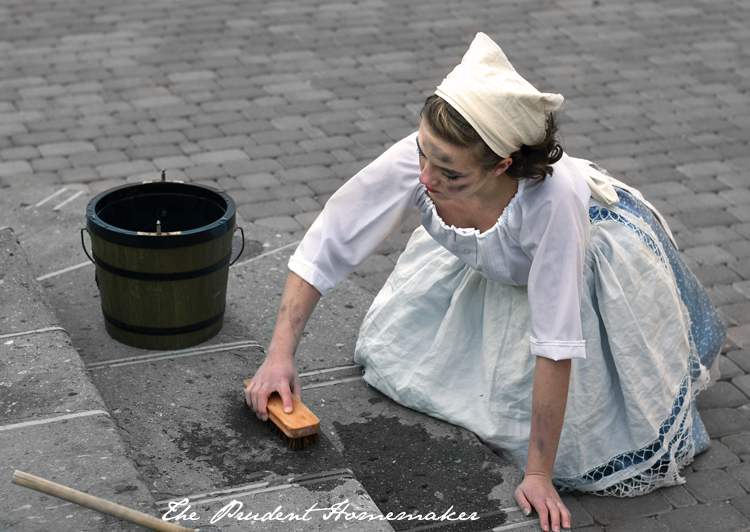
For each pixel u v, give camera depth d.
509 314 2.89
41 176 4.98
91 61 6.61
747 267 4.45
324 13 7.86
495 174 2.40
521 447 2.92
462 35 7.47
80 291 3.58
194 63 6.67
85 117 5.75
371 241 2.88
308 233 2.93
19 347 2.76
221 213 3.14
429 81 6.55
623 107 6.24
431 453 2.87
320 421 2.99
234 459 2.62
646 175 5.32
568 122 5.97
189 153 5.37
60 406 2.52
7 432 2.40
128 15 7.58
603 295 2.78
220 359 3.12
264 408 2.73
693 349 3.15
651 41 7.48
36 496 2.18
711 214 4.93
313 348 3.46
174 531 2.12
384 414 3.05
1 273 3.11
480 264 2.79
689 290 3.19
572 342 2.52
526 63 6.92
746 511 2.98
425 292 3.06
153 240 2.88
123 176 5.05
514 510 2.63
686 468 3.19
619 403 2.92
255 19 7.64
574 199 2.51
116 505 2.07
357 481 2.54
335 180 5.14
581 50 7.23
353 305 3.82
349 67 6.75
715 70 6.94
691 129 5.95
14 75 6.30
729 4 8.43
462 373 3.04
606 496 3.03
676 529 2.88
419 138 2.36
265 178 5.12
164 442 2.68
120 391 2.90
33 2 7.75
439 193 2.45
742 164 5.51
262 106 6.04
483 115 2.24
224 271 3.14
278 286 3.85
